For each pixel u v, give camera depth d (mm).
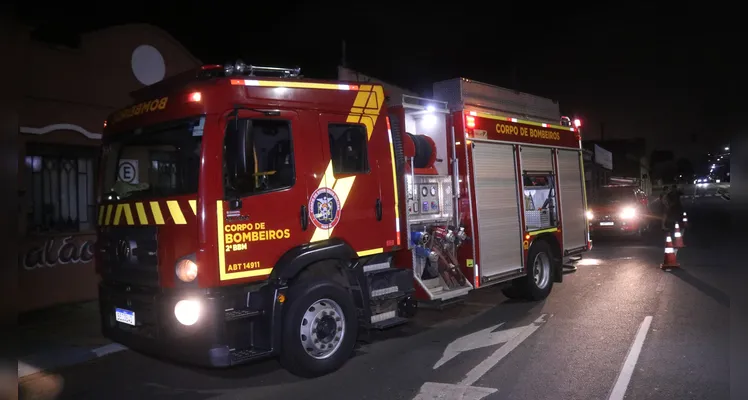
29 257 8594
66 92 9180
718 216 27953
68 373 6215
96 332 7695
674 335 6738
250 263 5250
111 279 5891
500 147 8617
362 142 6387
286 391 5398
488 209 8219
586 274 11539
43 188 9094
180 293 5035
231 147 5207
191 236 5020
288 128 5664
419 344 6844
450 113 8031
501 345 6621
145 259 5406
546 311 8344
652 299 8828
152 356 5570
